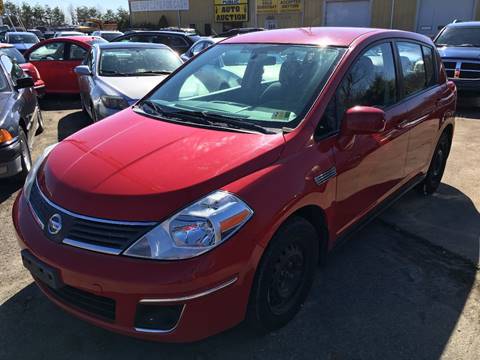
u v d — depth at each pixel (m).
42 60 10.23
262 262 2.35
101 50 7.82
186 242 2.11
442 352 2.57
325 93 2.86
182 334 2.18
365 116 2.71
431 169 4.66
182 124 2.92
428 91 4.17
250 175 2.36
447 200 4.69
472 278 3.29
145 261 2.10
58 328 2.73
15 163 4.61
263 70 3.27
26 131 5.39
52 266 2.24
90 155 2.60
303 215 2.79
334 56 3.10
